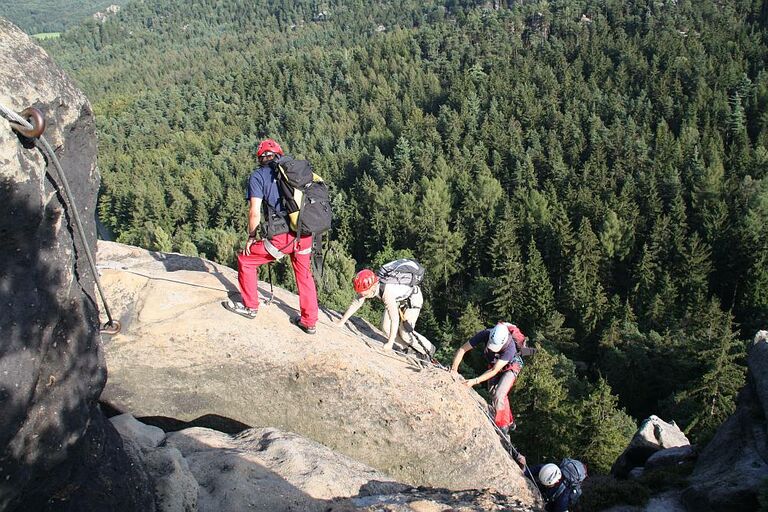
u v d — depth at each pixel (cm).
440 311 5684
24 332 347
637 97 9412
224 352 724
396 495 668
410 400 757
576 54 11881
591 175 7000
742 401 1053
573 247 5450
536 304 4697
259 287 857
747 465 867
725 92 9019
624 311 4322
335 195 8188
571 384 3428
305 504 588
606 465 2252
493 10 14938
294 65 14538
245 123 12581
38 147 370
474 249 6138
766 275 4588
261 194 631
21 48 400
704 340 3609
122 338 701
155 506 498
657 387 3750
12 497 353
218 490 571
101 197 9706
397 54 13762
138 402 721
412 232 6738
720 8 12550
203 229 7706
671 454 1123
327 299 4559
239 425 754
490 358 836
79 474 416
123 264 835
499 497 756
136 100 14825
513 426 857
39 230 373
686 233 5775
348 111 12225
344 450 762
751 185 6044
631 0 13325
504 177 7781
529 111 9406
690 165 6888
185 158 11181
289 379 741
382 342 891
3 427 331
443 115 9806
